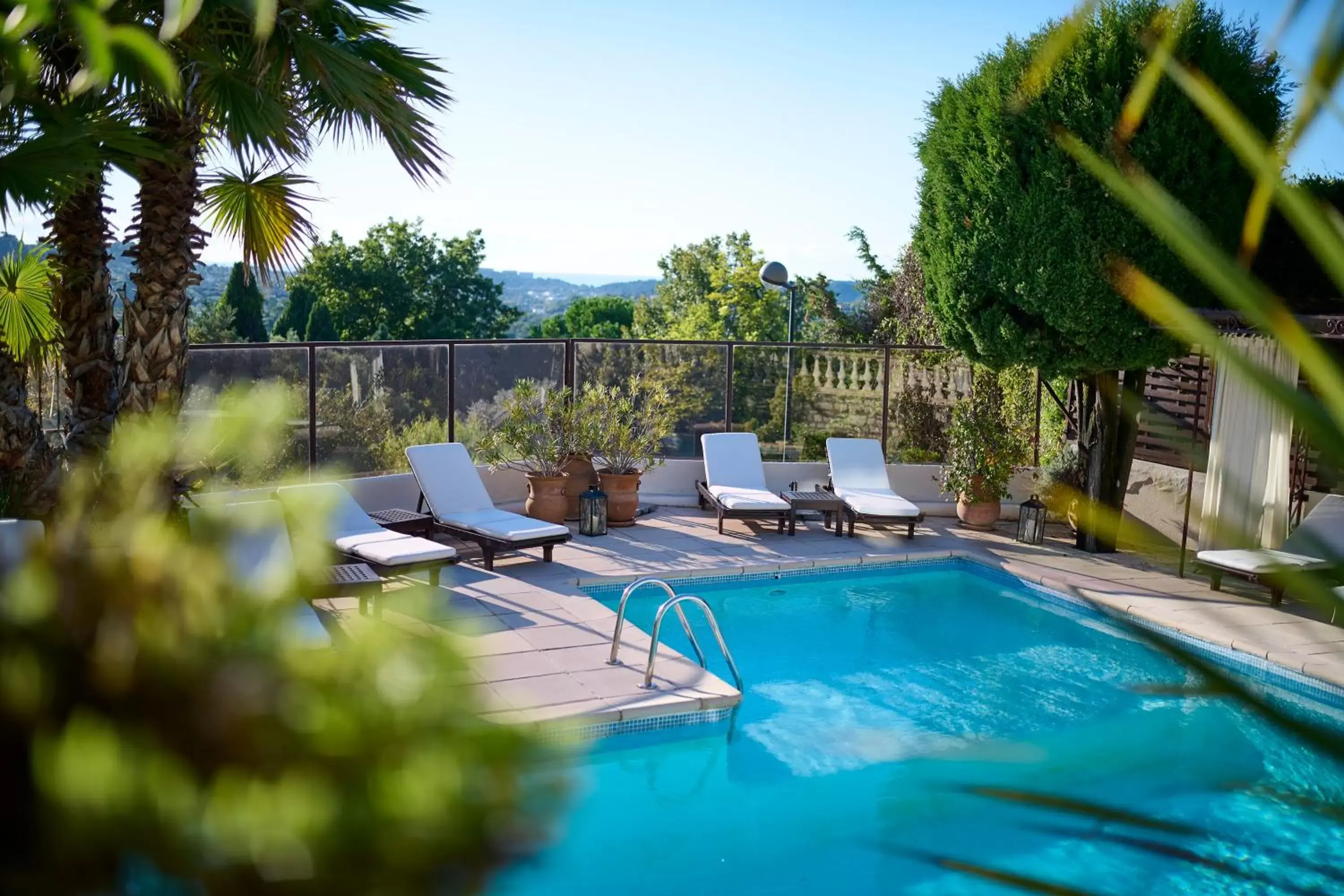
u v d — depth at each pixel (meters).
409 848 0.74
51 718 0.82
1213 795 6.09
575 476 13.35
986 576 12.18
